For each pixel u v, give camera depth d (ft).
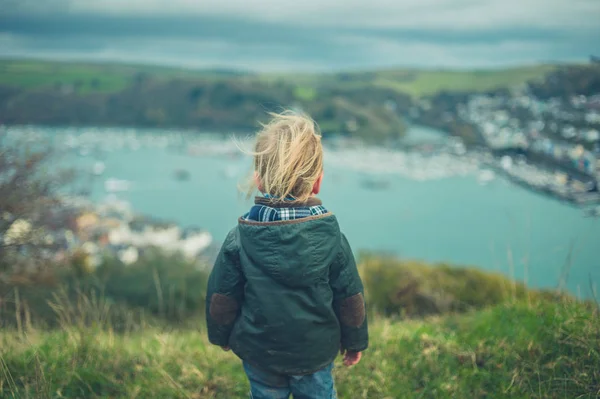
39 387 7.98
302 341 5.34
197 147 385.09
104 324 12.18
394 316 14.71
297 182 5.41
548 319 9.50
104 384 8.82
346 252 5.54
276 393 5.79
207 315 5.89
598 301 10.09
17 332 11.59
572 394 7.84
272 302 5.25
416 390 8.63
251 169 5.89
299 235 5.14
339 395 8.61
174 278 24.39
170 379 8.90
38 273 17.11
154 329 14.28
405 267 23.02
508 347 9.15
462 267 23.49
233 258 5.56
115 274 23.75
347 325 5.76
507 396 8.09
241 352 5.69
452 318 12.28
